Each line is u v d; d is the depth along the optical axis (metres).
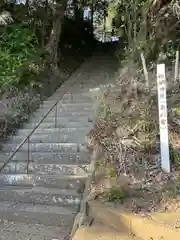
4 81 7.93
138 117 5.14
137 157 4.45
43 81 9.52
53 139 6.37
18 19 9.65
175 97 5.37
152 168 4.29
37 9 10.48
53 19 10.74
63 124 7.07
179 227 3.24
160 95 4.27
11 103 7.59
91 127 6.41
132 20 7.55
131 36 7.68
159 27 6.74
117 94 6.46
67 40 14.82
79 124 6.94
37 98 8.69
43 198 4.58
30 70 8.89
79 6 15.14
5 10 9.56
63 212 4.23
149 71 6.48
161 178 4.11
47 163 5.45
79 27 16.28
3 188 4.88
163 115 4.23
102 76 10.95
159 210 3.64
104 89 7.64
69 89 9.84
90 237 3.47
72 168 5.13
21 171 5.37
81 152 5.60
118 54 11.93
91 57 14.74
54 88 9.95
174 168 4.25
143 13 6.94
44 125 7.14
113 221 3.68
